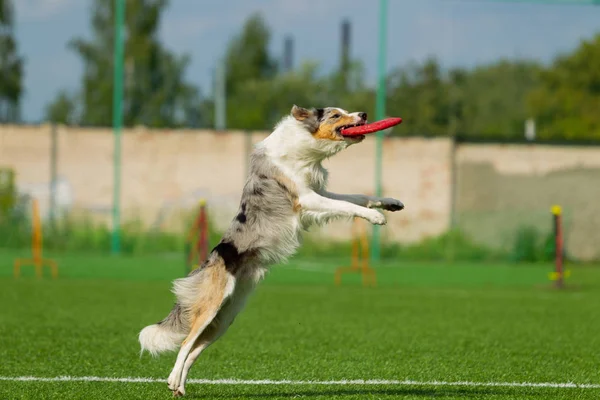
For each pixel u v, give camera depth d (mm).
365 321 13133
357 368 9133
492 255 27719
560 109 42125
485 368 9211
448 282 21016
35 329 11750
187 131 28484
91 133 28297
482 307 15320
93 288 17688
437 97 42562
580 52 42344
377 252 27172
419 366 9281
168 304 15039
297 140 7906
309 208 7836
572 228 28453
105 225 28266
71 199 28188
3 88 46656
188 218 28031
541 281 21484
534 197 28578
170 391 7836
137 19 48781
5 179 27859
